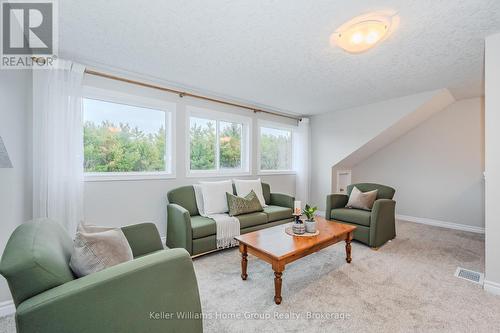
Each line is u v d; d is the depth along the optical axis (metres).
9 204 1.61
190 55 2.24
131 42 2.01
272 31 1.83
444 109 3.98
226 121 3.83
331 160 4.59
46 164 2.05
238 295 1.86
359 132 4.14
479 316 1.59
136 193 2.81
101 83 2.58
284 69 2.55
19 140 1.74
